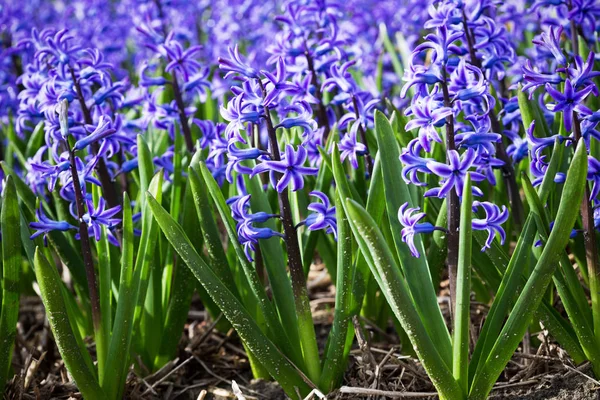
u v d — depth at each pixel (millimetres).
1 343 1186
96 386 1177
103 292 1199
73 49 1291
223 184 1360
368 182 1321
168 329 1276
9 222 1160
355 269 1189
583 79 1073
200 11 2203
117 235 1325
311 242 1274
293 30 1343
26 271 1503
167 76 1518
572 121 1093
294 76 1355
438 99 1089
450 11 1223
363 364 1218
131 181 1560
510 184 1270
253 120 1108
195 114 1604
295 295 1159
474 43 1281
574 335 1169
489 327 1120
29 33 1986
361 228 1053
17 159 1620
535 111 1229
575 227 1212
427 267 1122
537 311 1156
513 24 1706
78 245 1368
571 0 1333
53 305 1125
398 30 1926
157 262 1256
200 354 1333
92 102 1276
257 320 1271
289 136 1340
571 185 1053
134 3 1936
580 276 1349
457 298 1081
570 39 1448
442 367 1096
